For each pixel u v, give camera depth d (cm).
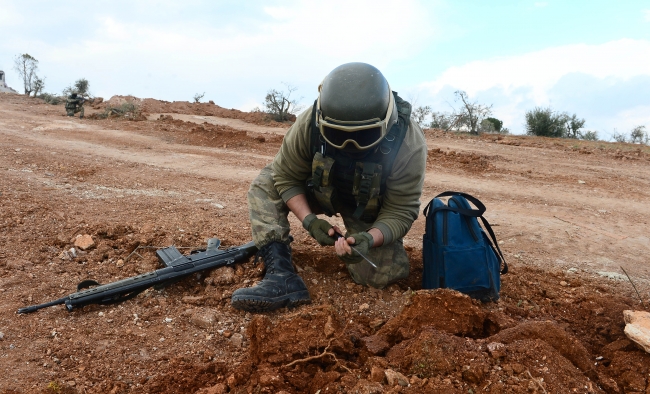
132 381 289
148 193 697
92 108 2425
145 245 458
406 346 291
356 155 344
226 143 1311
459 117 2253
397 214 370
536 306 393
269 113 2431
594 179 1002
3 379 277
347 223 407
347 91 317
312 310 321
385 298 388
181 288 397
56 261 425
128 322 346
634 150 1606
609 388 272
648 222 689
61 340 319
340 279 416
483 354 271
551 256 537
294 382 270
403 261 404
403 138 346
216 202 675
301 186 397
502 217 688
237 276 406
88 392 276
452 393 249
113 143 1226
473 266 362
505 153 1359
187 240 477
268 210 402
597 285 449
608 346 313
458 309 315
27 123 1502
